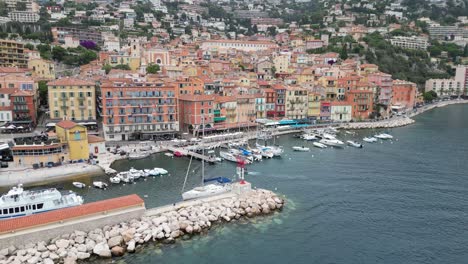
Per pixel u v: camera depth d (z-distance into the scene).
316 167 145.62
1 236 78.12
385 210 107.38
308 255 84.31
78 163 139.75
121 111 171.88
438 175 137.88
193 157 153.25
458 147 180.75
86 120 181.12
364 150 174.12
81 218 85.94
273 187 122.38
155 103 177.38
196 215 95.56
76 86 177.62
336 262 82.19
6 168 131.00
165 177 130.38
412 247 88.94
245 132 199.12
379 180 131.62
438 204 112.06
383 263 82.50
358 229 96.31
